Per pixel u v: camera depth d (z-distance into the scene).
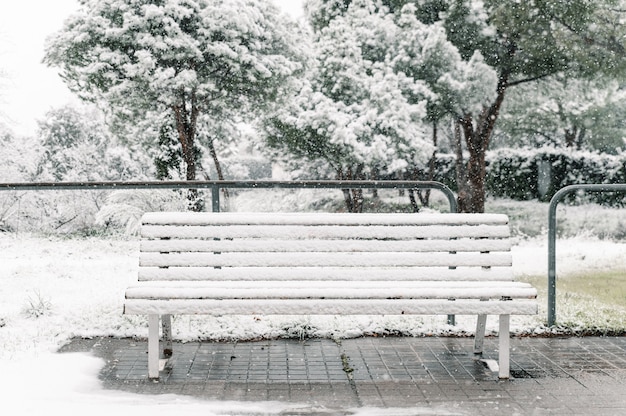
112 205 14.84
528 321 4.64
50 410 2.90
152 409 2.94
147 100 16.41
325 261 3.59
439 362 3.80
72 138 21.41
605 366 3.73
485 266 3.64
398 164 18.34
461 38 18.45
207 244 3.58
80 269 7.93
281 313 3.33
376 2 21.06
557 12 16.48
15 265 8.62
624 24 16.31
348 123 18.77
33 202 17.62
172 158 18.52
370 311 3.34
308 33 18.83
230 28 16.00
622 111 28.20
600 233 17.91
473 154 20.12
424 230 3.66
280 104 18.06
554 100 23.78
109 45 15.95
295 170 22.61
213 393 3.24
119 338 4.27
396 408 3.04
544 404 3.11
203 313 3.31
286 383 3.41
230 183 4.38
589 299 5.86
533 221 20.34
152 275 3.54
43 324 4.52
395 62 18.81
